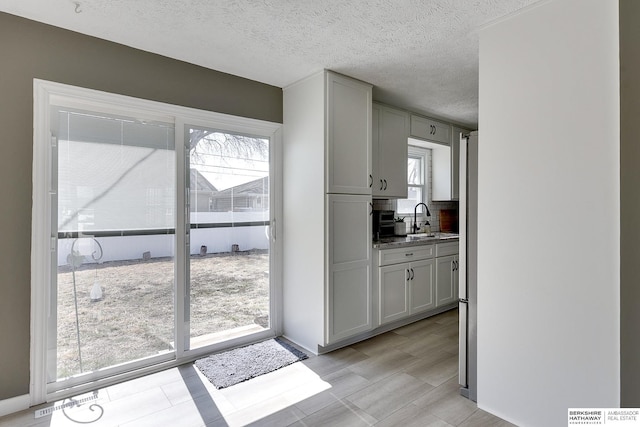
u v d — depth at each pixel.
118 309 2.43
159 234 2.60
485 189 2.04
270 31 2.18
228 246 2.94
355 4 1.88
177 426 1.92
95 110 2.33
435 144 4.33
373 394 2.25
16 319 2.02
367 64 2.69
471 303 2.19
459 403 2.14
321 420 1.98
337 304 2.86
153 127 2.57
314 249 2.87
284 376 2.48
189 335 2.74
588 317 1.65
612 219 1.57
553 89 1.75
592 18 1.62
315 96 2.84
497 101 1.99
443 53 2.49
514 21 1.92
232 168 2.96
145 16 2.01
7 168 1.98
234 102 2.91
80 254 2.29
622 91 1.53
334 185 2.83
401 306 3.42
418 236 4.18
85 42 2.23
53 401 2.15
